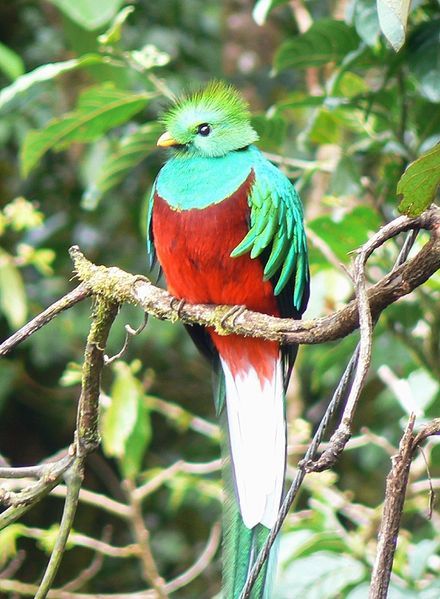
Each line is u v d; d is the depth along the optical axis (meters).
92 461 16.50
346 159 8.61
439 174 5.06
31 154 9.38
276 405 6.97
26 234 15.20
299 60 8.55
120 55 8.92
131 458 9.46
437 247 5.00
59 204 15.41
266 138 8.82
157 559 15.27
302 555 8.61
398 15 5.57
